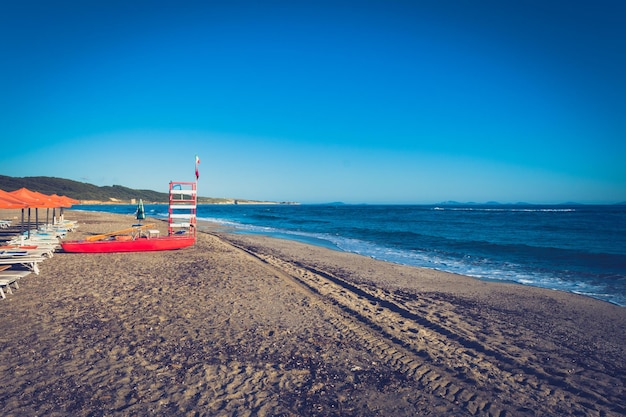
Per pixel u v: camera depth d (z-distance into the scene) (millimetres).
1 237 17031
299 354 5836
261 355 5719
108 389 4492
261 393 4617
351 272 13766
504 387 5152
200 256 14898
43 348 5551
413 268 15180
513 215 70062
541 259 18141
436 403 4633
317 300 9062
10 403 4078
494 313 9055
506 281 13188
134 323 6793
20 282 9453
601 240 25719
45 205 13531
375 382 5090
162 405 4219
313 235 30219
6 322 6559
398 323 7695
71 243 14336
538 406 4707
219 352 5738
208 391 4590
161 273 11258
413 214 77312
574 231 33375
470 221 50562
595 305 9984
